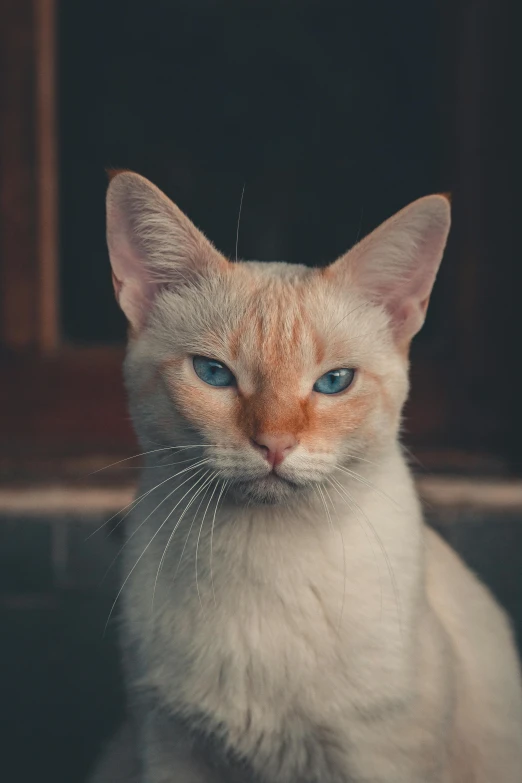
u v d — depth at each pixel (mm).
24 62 911
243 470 471
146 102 1022
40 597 716
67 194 988
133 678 504
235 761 495
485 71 905
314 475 474
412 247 507
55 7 937
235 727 484
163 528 499
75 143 1001
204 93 1028
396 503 499
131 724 565
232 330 485
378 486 497
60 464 871
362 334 495
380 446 496
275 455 467
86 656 678
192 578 489
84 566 735
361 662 476
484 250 921
